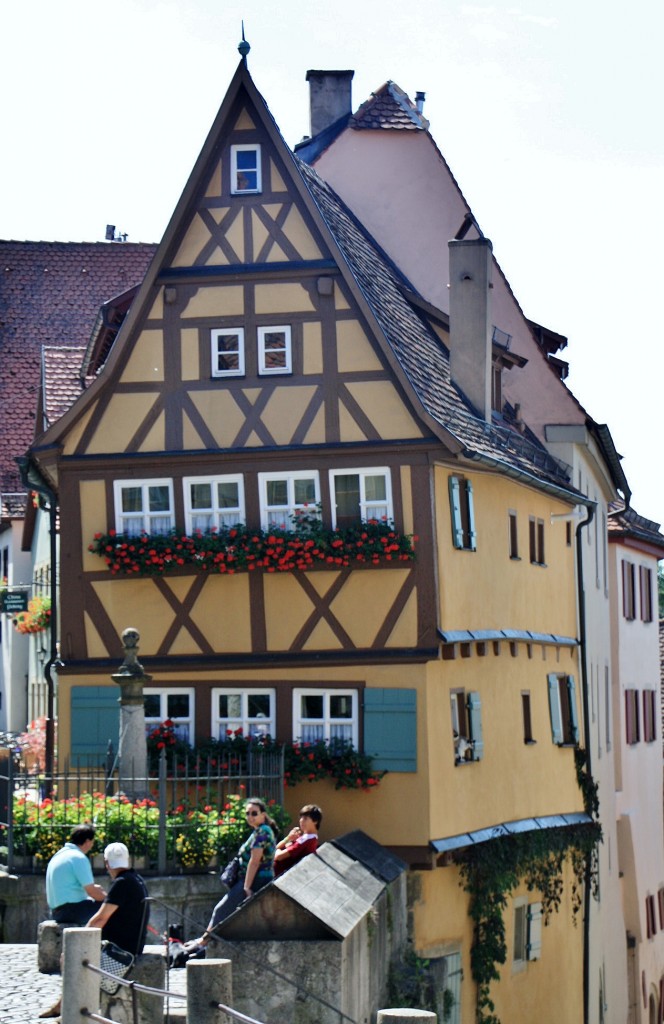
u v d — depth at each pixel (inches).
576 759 1253.1
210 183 983.0
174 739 952.9
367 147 1263.5
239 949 639.8
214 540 952.3
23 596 1418.6
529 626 1143.6
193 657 962.7
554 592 1224.2
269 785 925.8
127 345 982.4
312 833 789.9
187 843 820.0
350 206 1261.1
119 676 861.8
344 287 966.4
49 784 933.2
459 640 965.2
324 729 949.8
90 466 979.3
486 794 1031.0
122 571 971.3
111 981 584.4
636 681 1674.5
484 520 1045.8
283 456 962.1
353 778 932.0
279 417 967.0
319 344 967.0
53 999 621.6
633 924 1566.2
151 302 982.4
